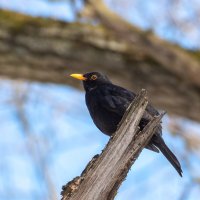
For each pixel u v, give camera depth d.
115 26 13.31
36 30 13.10
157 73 13.57
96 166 7.65
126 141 7.68
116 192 7.72
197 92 13.76
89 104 10.14
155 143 9.08
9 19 13.14
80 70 13.57
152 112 9.10
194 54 13.94
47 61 13.29
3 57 13.09
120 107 9.66
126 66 13.49
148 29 13.52
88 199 7.64
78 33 13.30
